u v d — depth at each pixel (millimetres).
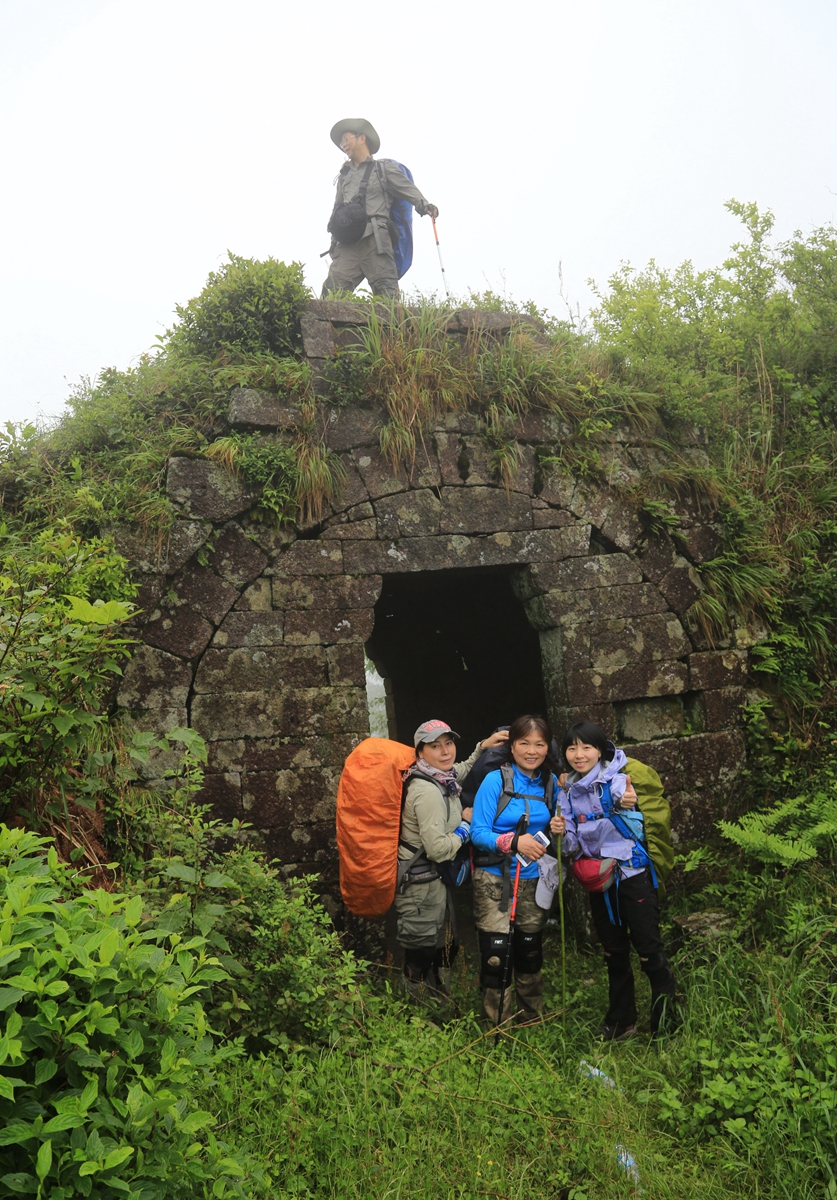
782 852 4957
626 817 4293
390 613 9875
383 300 6020
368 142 7148
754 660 6523
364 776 4430
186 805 4902
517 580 6164
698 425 6684
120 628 4957
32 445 5469
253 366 5523
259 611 5316
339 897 5262
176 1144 2082
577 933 5703
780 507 6992
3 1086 1694
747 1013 3996
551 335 6594
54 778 3641
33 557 4660
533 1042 4051
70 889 2963
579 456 6148
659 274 10062
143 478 5227
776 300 8766
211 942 3406
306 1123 2994
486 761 4688
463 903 7477
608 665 6082
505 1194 2953
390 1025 3932
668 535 6387
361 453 5688
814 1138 3115
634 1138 3287
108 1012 2000
